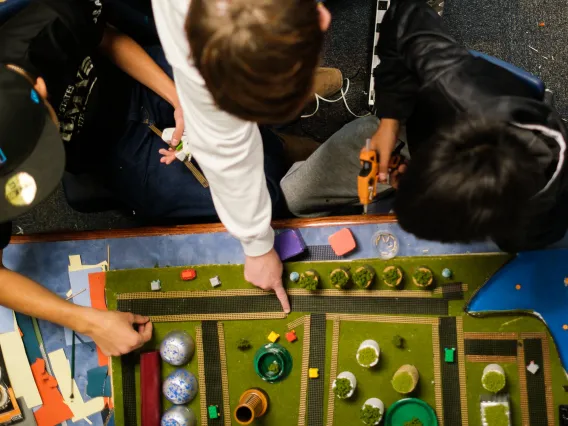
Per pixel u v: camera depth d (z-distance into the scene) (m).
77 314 1.12
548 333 1.12
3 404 1.21
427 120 0.96
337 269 1.14
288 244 1.17
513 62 1.55
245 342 1.18
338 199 1.30
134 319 1.18
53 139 0.90
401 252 1.16
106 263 1.22
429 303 1.15
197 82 0.75
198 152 0.87
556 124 0.82
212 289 1.19
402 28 0.98
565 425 1.11
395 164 1.14
